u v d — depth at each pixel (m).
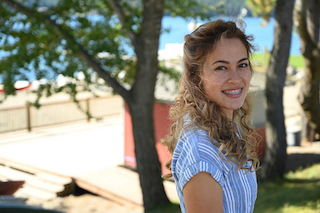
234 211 1.32
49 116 19.23
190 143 1.31
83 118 19.39
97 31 8.27
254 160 1.51
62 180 11.77
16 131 17.30
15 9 7.33
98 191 11.04
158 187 8.94
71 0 7.57
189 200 1.24
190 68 1.45
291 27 9.82
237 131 1.60
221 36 1.37
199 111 1.38
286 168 11.66
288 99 23.62
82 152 14.62
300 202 7.83
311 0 11.01
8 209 0.74
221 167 1.28
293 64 40.12
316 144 14.86
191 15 9.34
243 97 1.43
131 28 8.16
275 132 10.42
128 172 12.55
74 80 7.95
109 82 8.48
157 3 7.74
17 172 12.81
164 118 11.91
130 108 8.59
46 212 0.76
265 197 8.71
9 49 7.55
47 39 7.84
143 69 8.30
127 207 10.20
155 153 8.80
